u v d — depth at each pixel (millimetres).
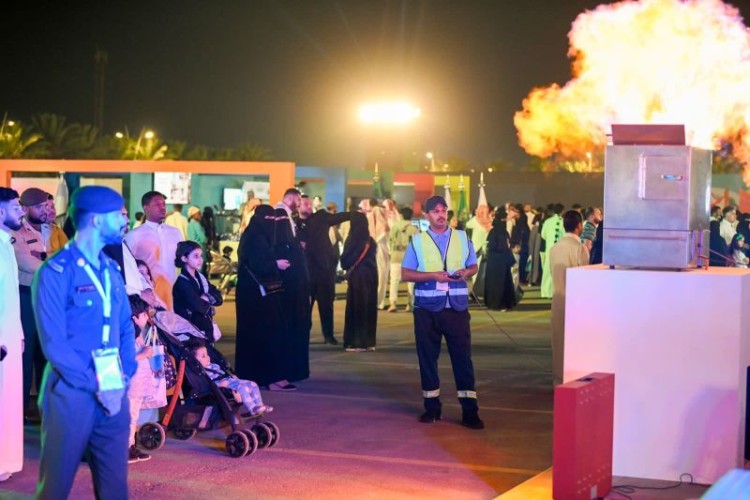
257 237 11086
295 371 11469
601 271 7148
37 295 4918
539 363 13242
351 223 14500
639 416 7059
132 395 7871
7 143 50469
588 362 7184
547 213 27188
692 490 6824
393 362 13312
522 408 10125
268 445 8422
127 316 5312
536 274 27562
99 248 5098
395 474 7613
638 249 7145
